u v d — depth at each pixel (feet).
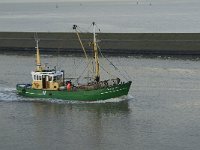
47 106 283.38
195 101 287.48
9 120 257.75
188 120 250.78
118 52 474.08
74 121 254.06
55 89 295.89
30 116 264.31
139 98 296.10
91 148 215.92
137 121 251.39
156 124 245.65
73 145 220.02
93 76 345.92
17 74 376.27
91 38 501.97
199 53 454.40
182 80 345.92
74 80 348.38
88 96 287.48
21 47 506.07
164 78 353.72
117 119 255.50
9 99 298.97
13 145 221.46
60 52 489.26
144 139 225.15
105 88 286.66
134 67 398.83
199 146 215.31
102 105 282.36
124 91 293.02
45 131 239.09
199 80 344.69
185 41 473.26
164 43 476.13
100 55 464.65
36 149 216.13
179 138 225.35
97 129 240.53
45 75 297.53
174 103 284.00
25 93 301.84
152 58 446.19
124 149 213.87
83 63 419.13
